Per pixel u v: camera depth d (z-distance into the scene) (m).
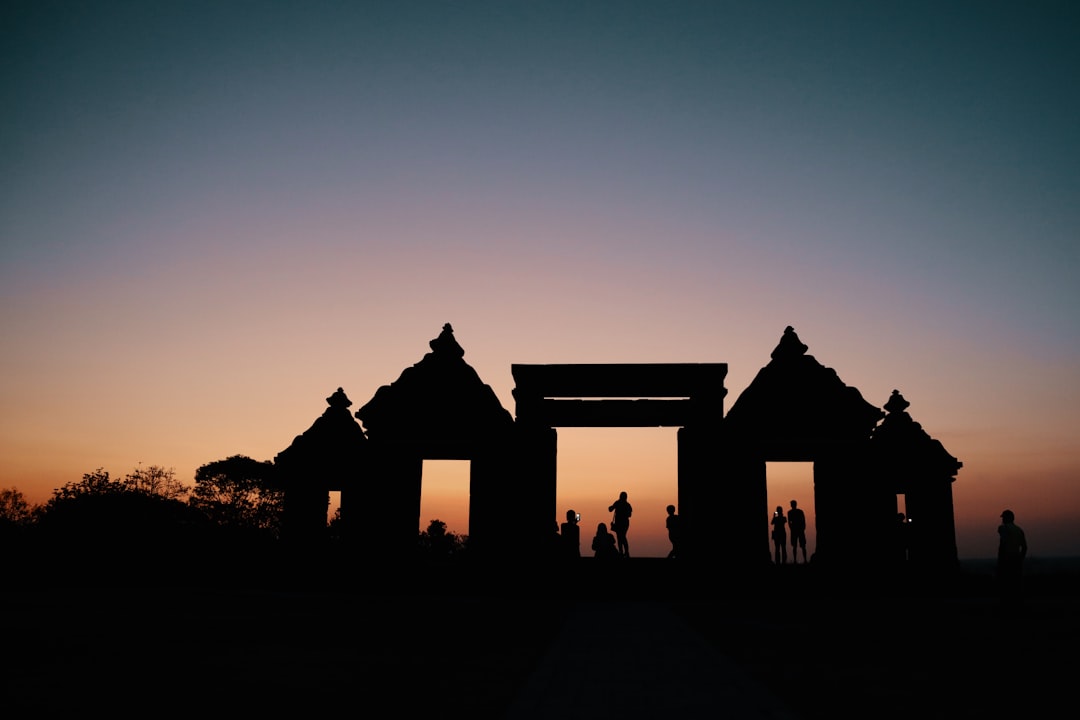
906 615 19.78
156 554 32.62
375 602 23.58
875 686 10.53
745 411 29.12
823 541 28.44
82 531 35.72
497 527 29.00
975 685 10.59
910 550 30.72
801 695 9.96
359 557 29.12
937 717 8.79
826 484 28.70
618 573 28.23
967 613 20.20
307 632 16.20
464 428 29.75
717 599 25.69
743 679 10.98
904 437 31.67
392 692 10.18
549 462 30.62
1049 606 21.73
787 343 29.69
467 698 9.81
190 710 9.12
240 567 31.14
